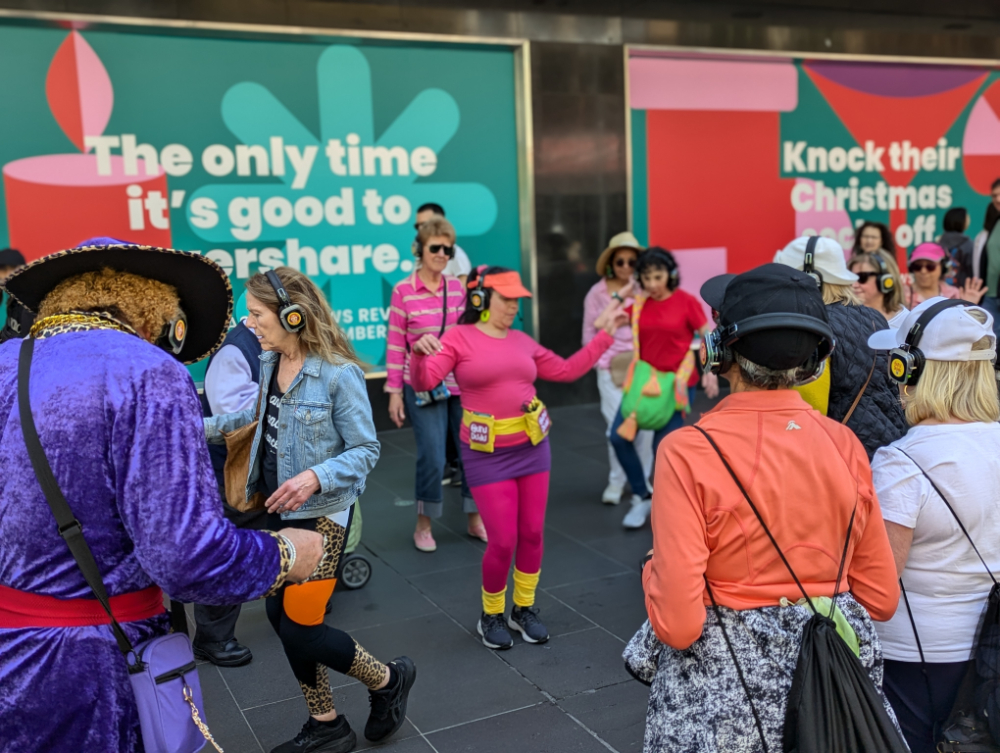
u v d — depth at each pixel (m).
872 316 2.67
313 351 2.64
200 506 1.50
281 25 6.59
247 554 1.55
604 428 7.31
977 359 2.01
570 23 7.52
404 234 7.23
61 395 1.51
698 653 1.65
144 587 1.60
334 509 2.59
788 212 8.61
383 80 7.02
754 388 1.72
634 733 2.87
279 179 6.79
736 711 1.61
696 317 4.71
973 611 1.99
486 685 3.22
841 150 8.75
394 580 4.27
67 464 1.50
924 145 9.12
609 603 3.93
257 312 2.56
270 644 3.59
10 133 6.06
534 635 3.54
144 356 1.57
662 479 1.67
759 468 1.63
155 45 6.35
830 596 1.65
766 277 1.67
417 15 7.00
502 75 7.41
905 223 9.14
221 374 3.27
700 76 8.12
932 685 2.03
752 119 8.36
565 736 2.86
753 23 8.18
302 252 6.91
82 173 6.26
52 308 1.69
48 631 1.54
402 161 7.16
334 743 2.76
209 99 6.54
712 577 1.67
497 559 3.46
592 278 7.88
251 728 2.96
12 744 1.53
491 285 3.41
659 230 8.16
